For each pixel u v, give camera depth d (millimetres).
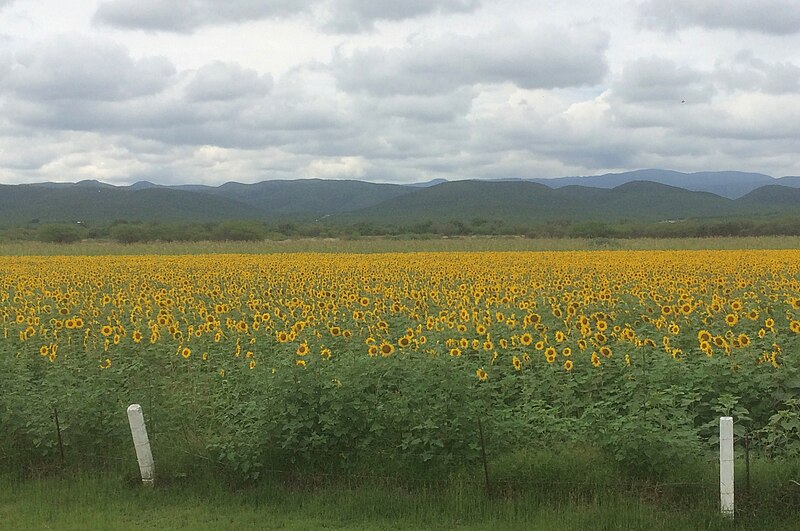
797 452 8438
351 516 7953
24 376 10750
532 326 13609
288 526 7805
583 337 12227
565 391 10188
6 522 8109
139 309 17359
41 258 42531
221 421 9852
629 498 7801
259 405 9031
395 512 7980
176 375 12109
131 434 9539
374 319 15227
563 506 7840
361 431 8938
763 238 61406
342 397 8922
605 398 9938
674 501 7793
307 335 11758
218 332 13812
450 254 42281
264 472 8852
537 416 9500
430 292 20500
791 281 21312
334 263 34656
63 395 9852
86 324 15812
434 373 9094
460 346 10680
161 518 8094
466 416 8672
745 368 9914
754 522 7297
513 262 33719
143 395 10242
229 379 11172
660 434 8234
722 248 51406
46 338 14094
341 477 8703
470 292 20203
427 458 8438
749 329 12930
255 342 12977
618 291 20266
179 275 28516
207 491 8703
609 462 8391
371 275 27188
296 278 25156
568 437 9047
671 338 12398
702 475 8008
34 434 9711
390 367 9445
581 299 17672
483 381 10352
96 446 9750
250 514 8109
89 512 8297
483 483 8281
